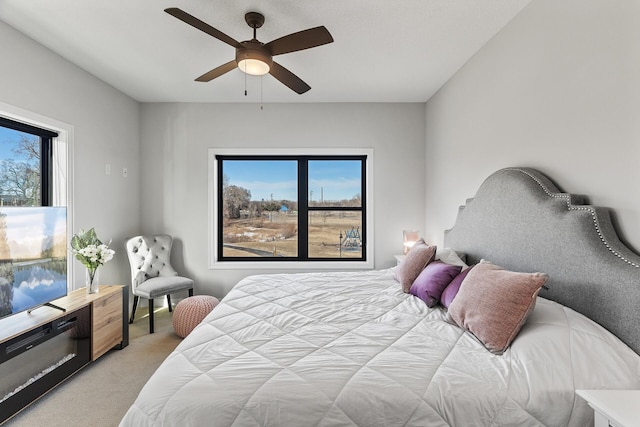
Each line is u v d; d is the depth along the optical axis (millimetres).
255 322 1680
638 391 1017
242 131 3955
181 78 3207
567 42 1695
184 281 3547
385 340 1443
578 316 1394
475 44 2529
